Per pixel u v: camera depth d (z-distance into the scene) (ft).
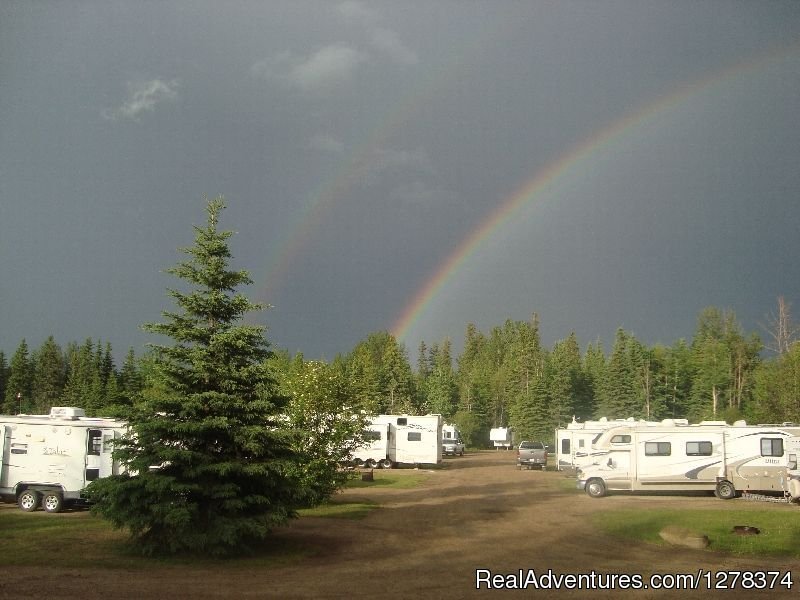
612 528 66.54
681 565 48.91
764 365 232.32
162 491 46.70
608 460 97.96
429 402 318.04
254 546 53.52
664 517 71.97
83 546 51.13
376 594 38.06
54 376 301.02
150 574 42.04
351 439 83.10
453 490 106.83
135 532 48.37
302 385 79.30
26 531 58.34
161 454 47.03
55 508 72.49
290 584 40.27
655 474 96.84
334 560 48.93
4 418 75.00
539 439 261.85
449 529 65.67
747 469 94.84
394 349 305.73
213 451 50.26
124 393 51.67
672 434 97.45
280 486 51.96
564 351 317.01
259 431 49.75
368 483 119.96
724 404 261.44
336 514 76.18
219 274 53.31
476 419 307.37
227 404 49.90
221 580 40.91
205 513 49.21
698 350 297.94
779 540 58.44
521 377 330.34
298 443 66.03
